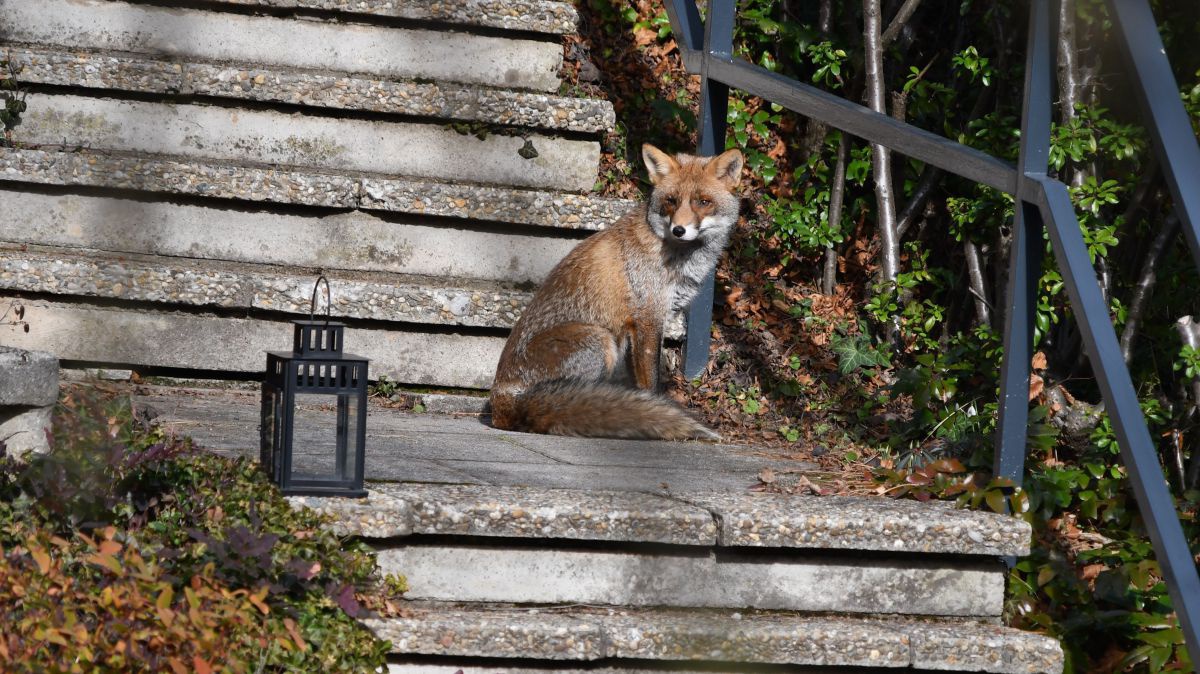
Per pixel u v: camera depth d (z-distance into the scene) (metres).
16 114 10.02
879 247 12.11
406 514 5.79
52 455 5.64
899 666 5.95
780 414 10.20
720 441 8.93
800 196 12.72
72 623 4.69
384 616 5.62
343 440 5.91
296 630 5.04
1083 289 5.96
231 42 10.93
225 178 9.80
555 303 9.77
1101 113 10.09
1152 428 9.64
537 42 11.40
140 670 4.76
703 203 9.77
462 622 5.68
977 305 11.15
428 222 10.27
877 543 6.16
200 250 9.98
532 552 6.03
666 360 10.70
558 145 10.91
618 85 13.05
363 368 5.89
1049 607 6.91
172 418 7.91
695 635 5.80
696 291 10.18
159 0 10.77
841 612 6.29
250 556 5.20
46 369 6.06
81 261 9.18
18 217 9.70
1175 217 9.45
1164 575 5.46
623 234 10.02
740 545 6.07
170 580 5.07
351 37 11.08
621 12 13.58
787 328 11.55
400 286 9.68
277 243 10.07
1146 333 10.18
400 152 10.66
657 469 7.54
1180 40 10.07
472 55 11.28
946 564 6.36
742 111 12.83
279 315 9.55
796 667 5.98
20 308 9.11
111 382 9.20
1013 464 6.80
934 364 9.57
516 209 10.30
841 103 8.12
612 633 5.75
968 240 11.01
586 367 9.67
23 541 5.20
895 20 11.52
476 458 7.50
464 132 10.72
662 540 6.05
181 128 10.37
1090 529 8.13
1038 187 6.36
